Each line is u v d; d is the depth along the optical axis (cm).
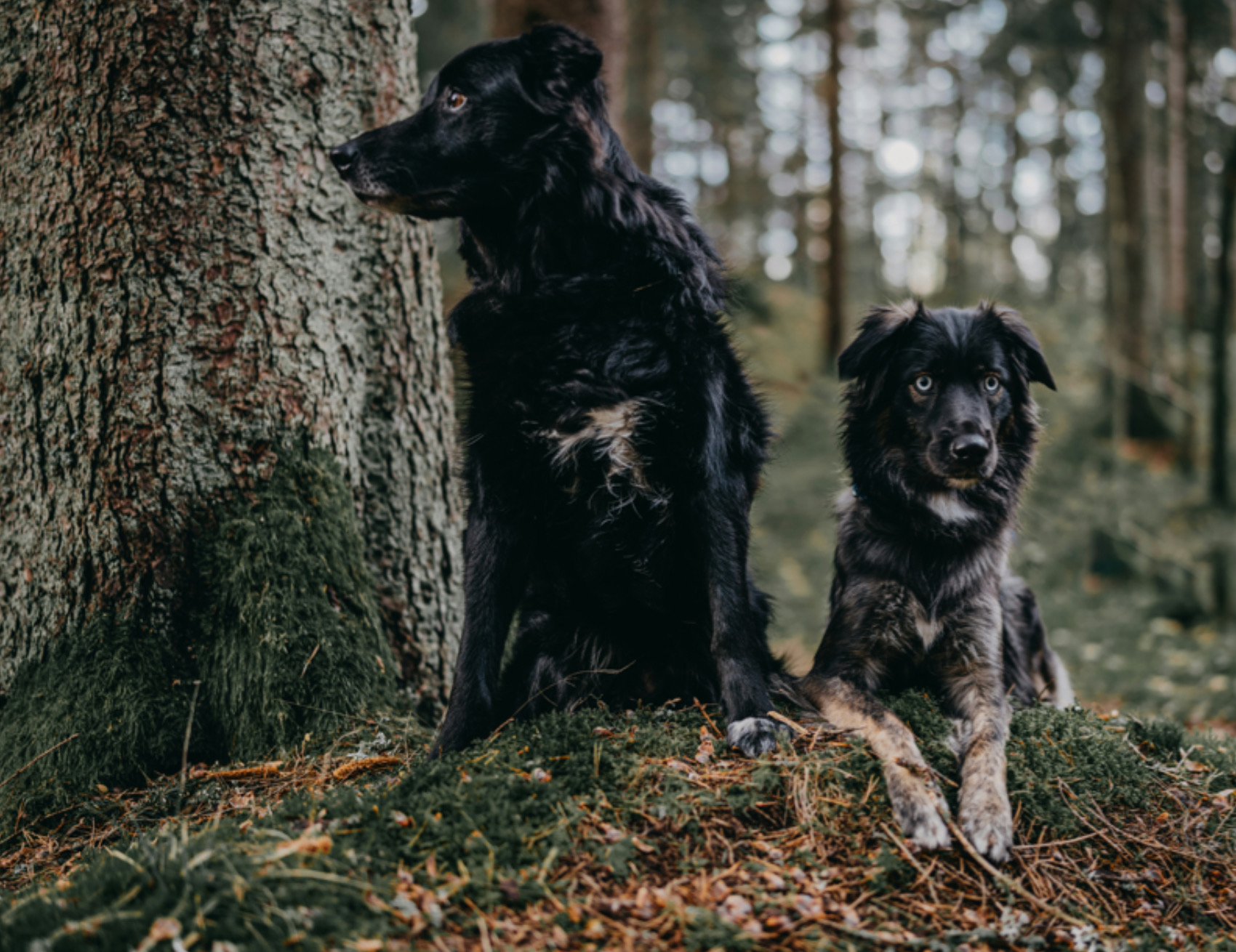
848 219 3469
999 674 317
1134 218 1537
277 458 332
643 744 264
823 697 305
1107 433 1549
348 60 349
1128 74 1517
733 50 2372
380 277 367
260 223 328
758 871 224
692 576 306
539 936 197
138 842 239
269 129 329
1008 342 340
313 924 189
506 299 302
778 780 251
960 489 325
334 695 317
